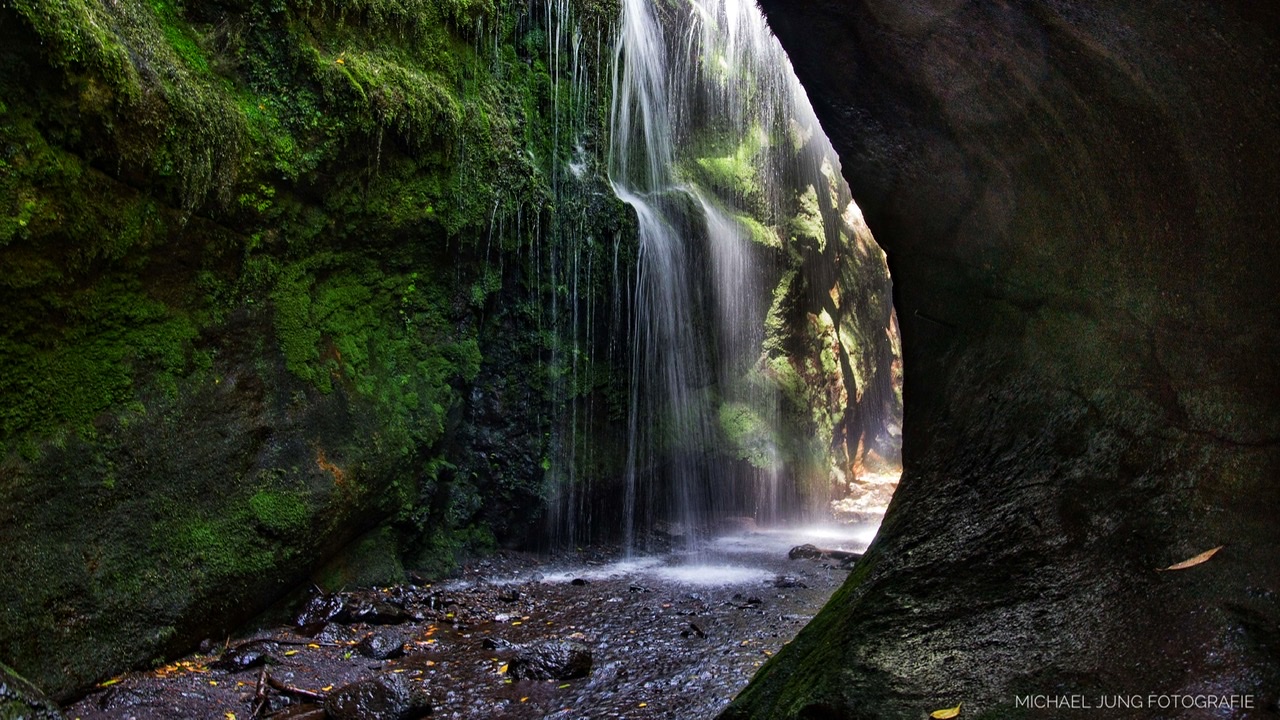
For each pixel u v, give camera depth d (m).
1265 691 1.97
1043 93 2.86
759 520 10.71
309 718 4.30
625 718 4.32
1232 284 2.41
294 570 5.66
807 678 2.82
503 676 5.02
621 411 9.11
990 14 2.82
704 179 10.80
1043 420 3.04
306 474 5.81
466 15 7.55
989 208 3.37
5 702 3.24
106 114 4.39
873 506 12.64
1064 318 3.06
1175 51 2.34
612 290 8.91
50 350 4.38
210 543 5.11
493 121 7.71
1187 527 2.42
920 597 2.84
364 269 6.69
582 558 8.51
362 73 6.34
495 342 8.02
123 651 4.53
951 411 3.51
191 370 5.19
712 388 10.45
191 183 5.00
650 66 10.06
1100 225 2.87
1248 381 2.37
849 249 14.86
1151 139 2.56
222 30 5.53
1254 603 2.15
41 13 4.01
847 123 3.75
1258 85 2.17
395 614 6.00
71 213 4.32
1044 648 2.43
